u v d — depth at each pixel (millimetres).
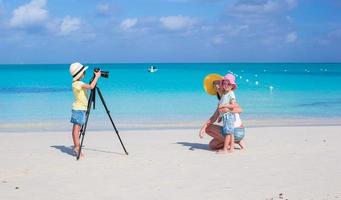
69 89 35500
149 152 11664
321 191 7996
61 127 17141
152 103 25453
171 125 17734
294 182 8602
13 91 33750
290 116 20531
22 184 8562
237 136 11648
